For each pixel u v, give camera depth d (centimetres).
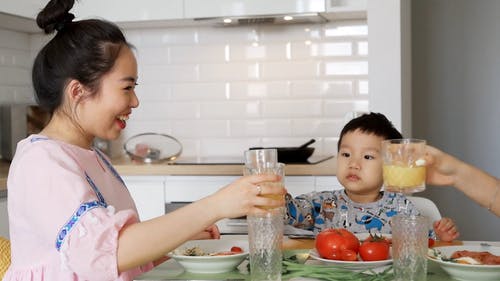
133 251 125
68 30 149
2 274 159
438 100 441
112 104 148
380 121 224
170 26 356
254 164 129
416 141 146
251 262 129
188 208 127
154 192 306
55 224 128
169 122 362
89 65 145
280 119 351
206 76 357
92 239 125
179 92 360
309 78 346
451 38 437
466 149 440
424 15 438
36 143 143
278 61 349
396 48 295
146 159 321
